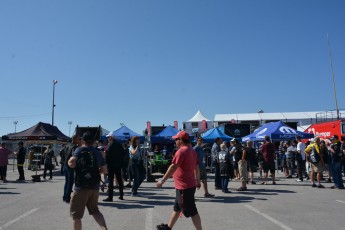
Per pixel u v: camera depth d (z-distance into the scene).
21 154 16.41
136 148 10.55
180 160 5.41
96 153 5.53
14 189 12.70
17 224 6.70
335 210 8.09
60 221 6.96
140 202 9.32
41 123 19.73
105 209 8.27
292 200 9.64
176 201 5.54
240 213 7.75
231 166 11.42
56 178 17.98
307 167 15.80
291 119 40.75
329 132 20.52
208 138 17.88
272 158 13.88
